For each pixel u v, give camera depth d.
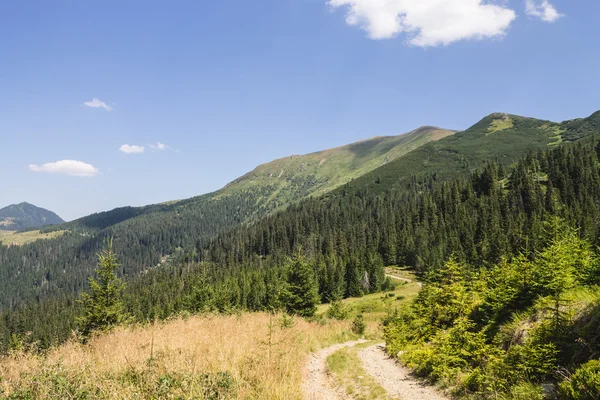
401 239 121.12
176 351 9.95
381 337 28.08
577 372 7.12
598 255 12.59
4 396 6.19
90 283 24.45
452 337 13.77
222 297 37.69
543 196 109.06
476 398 9.70
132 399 6.33
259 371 9.91
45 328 89.56
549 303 10.49
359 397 11.05
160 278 151.12
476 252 83.44
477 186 147.88
